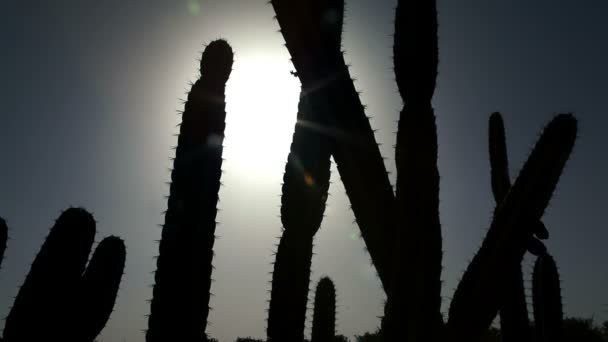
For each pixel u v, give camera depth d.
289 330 4.91
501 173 7.23
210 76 5.64
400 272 4.33
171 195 5.36
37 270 5.32
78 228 5.50
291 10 5.08
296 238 5.07
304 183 5.09
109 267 5.59
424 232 4.41
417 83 4.74
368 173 4.78
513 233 4.64
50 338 5.15
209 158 5.40
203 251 5.18
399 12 4.95
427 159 4.58
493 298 4.54
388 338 4.23
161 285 5.07
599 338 18.62
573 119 4.88
